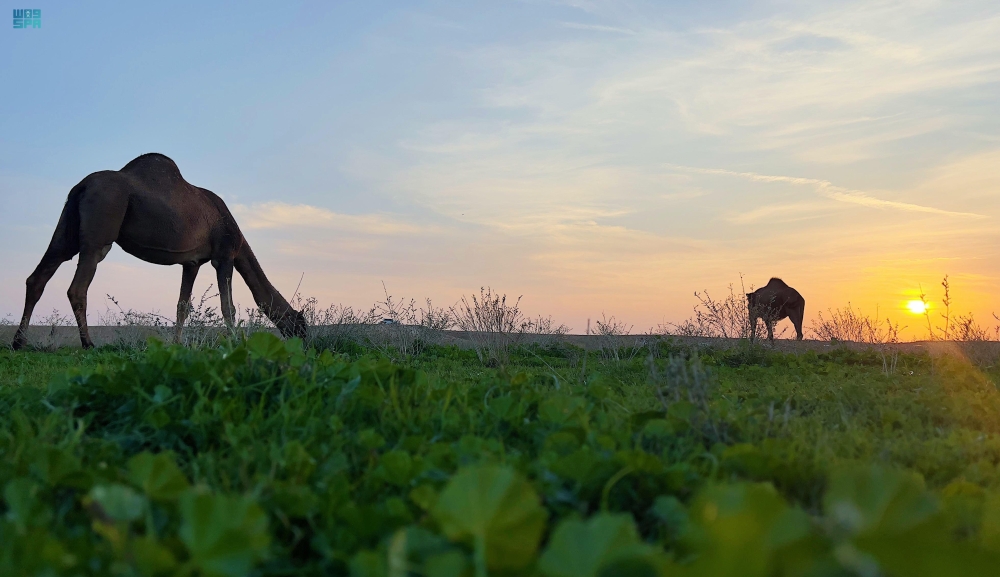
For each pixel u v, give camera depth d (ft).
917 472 9.06
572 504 6.36
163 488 5.59
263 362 11.55
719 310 34.04
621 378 21.26
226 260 36.40
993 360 25.64
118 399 10.53
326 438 9.02
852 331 36.37
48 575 4.32
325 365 12.94
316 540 5.61
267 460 7.77
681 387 10.94
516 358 28.48
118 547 4.57
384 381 11.67
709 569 2.79
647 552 3.43
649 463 6.97
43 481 6.54
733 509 3.16
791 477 7.54
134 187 32.76
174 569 4.30
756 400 14.08
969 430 12.35
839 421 13.01
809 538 2.92
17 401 10.99
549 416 9.96
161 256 34.55
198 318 26.32
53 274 32.30
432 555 4.19
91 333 35.58
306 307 32.99
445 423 9.66
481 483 4.00
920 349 32.99
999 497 6.80
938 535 2.87
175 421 9.19
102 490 4.89
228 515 4.30
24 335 30.63
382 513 5.61
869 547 2.69
